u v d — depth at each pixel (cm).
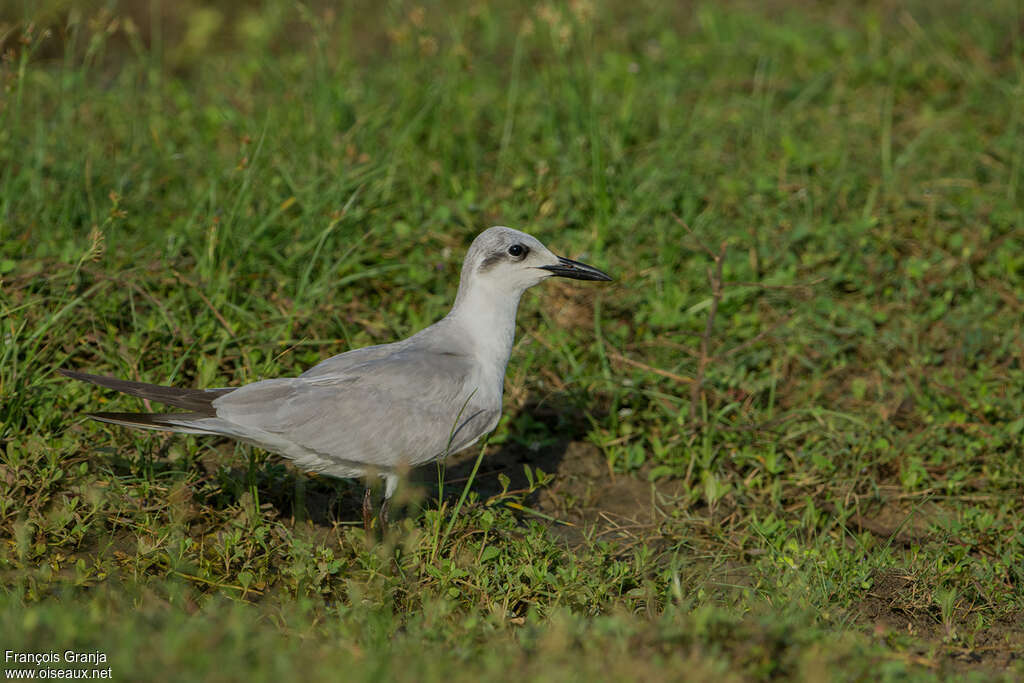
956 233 1518
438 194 1525
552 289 1379
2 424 1027
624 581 977
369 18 2152
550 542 989
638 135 1717
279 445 944
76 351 1175
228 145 1619
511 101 1625
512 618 902
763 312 1398
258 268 1322
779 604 931
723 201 1555
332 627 830
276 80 1830
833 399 1297
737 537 1084
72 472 1001
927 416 1234
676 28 2178
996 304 1426
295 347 1216
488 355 1023
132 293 1228
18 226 1345
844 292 1455
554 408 1255
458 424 989
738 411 1245
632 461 1189
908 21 2100
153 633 781
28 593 855
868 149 1711
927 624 952
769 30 2098
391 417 960
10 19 1766
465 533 989
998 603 972
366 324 1278
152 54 1962
